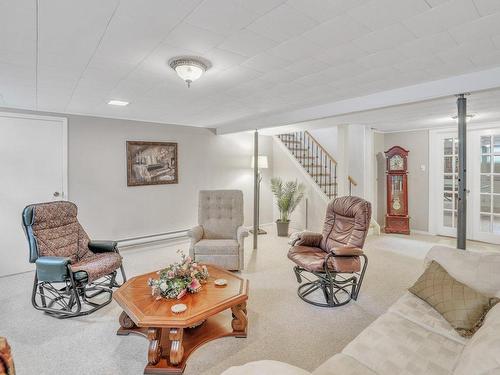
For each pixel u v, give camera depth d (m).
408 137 6.25
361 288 3.34
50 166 4.14
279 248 5.04
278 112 4.36
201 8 1.58
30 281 3.64
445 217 5.87
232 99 3.56
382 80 2.83
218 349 2.23
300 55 2.21
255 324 2.58
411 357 1.50
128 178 4.85
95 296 3.17
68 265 2.71
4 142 3.81
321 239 3.56
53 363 2.08
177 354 1.98
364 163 5.84
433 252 2.37
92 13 1.62
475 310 1.74
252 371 1.12
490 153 5.27
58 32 1.84
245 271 3.89
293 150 7.14
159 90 3.14
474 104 3.69
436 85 2.84
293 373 1.10
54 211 3.15
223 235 4.18
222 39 1.95
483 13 1.65
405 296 2.20
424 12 1.63
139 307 2.10
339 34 1.89
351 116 4.57
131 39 1.94
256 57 2.25
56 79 2.75
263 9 1.59
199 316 2.00
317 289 3.30
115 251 3.33
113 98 3.49
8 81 2.81
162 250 4.87
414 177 6.21
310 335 2.41
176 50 2.12
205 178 5.88
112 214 4.73
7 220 3.82
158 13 1.63
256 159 5.09
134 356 2.16
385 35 1.91
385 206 6.58
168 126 5.33
